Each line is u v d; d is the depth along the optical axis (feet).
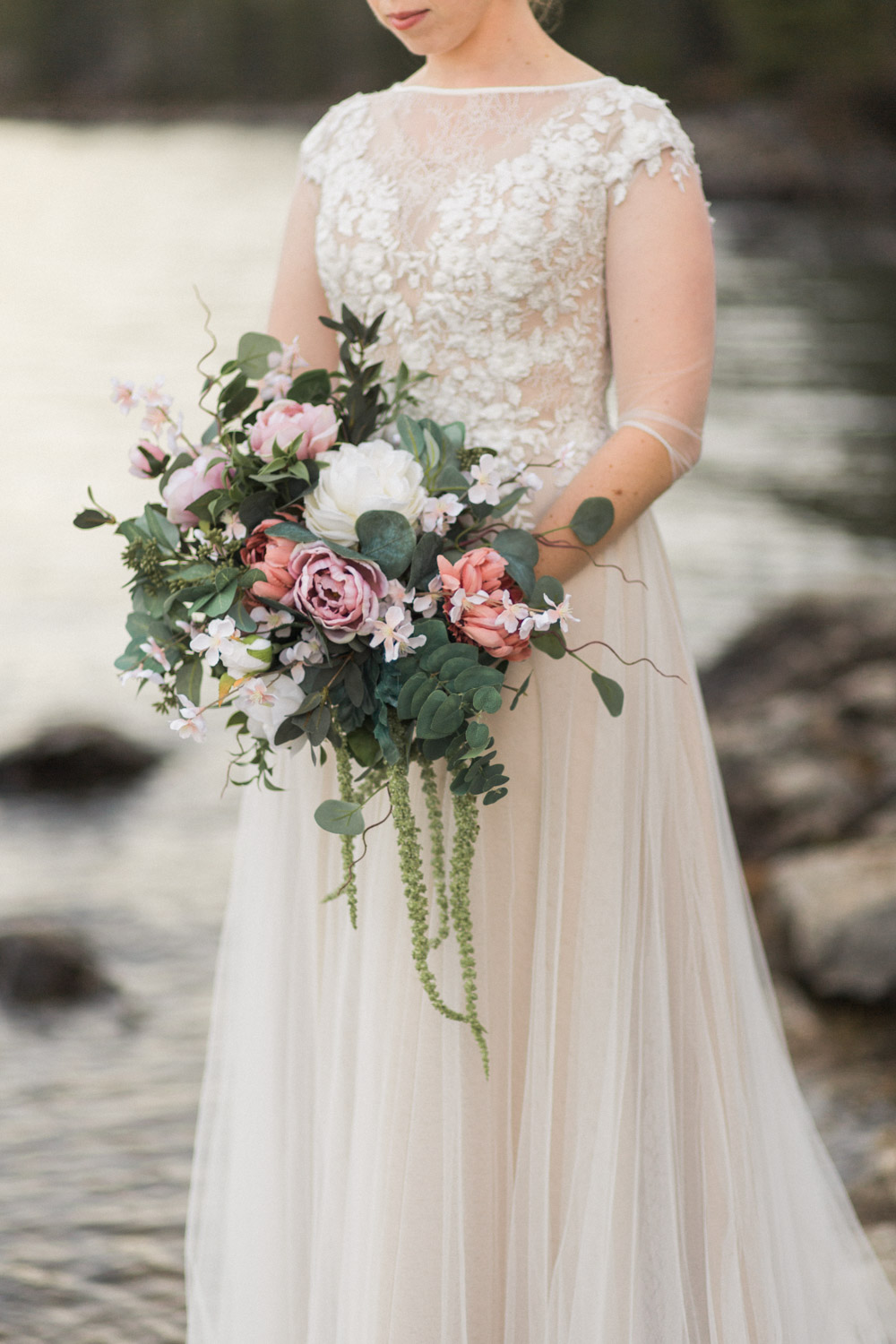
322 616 5.62
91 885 15.67
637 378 6.46
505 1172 6.54
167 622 6.10
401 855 5.87
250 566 5.88
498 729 6.57
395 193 6.53
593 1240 6.26
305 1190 6.84
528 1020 6.57
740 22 100.48
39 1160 10.38
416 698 5.71
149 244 65.21
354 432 6.34
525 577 5.91
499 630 5.72
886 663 19.48
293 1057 6.86
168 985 13.32
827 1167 7.76
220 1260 7.30
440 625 5.78
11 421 37.19
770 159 89.35
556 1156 6.42
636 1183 6.36
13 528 29.19
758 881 15.03
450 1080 6.38
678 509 30.76
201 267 59.82
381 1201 6.37
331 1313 6.58
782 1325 6.74
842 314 54.70
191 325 48.93
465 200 6.38
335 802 5.80
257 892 6.98
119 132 109.91
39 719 20.40
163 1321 8.48
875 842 14.21
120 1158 10.41
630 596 6.65
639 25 104.53
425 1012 6.42
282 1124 6.84
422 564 5.82
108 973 13.51
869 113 95.66
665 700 6.70
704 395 6.51
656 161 6.35
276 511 5.92
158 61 118.52
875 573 26.27
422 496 5.87
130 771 19.16
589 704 6.54
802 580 26.07
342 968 6.68
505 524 6.40
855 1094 11.05
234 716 6.43
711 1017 6.72
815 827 15.89
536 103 6.47
